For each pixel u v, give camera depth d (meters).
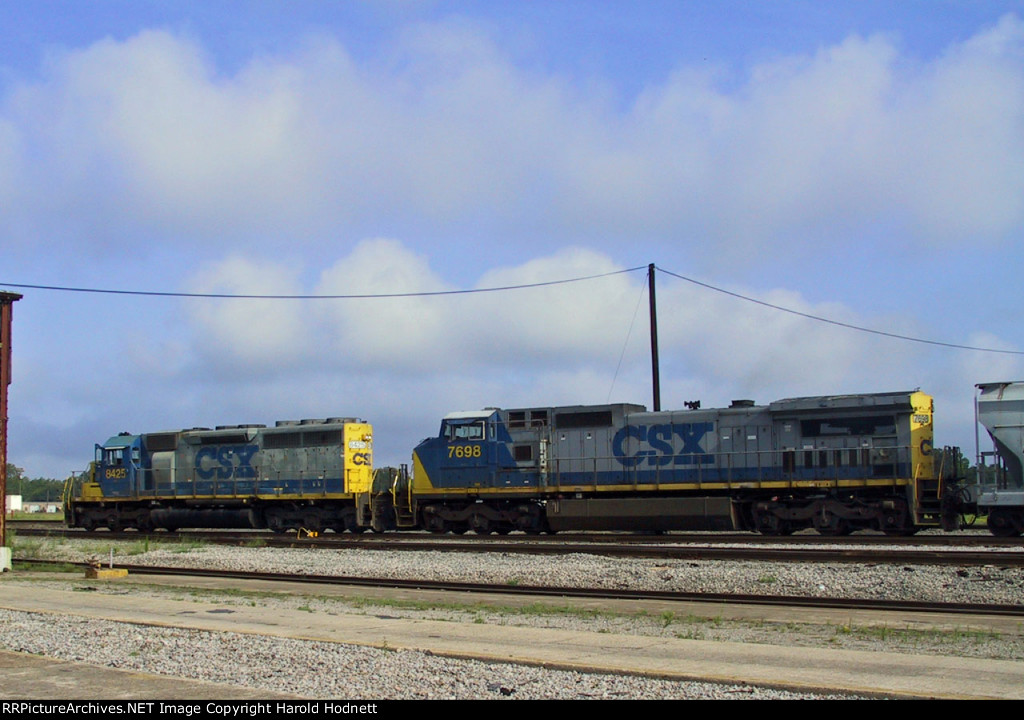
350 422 39.56
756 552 23.47
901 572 20.08
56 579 23.52
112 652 12.35
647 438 33.97
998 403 28.39
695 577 20.92
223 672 11.07
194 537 35.38
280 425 41.28
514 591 20.08
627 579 21.23
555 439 35.31
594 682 10.61
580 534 33.56
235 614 16.59
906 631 14.41
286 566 25.84
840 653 12.16
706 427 33.22
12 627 14.82
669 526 33.03
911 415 30.34
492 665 11.54
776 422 32.25
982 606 16.27
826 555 22.52
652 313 41.78
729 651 12.37
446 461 36.91
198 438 42.12
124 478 43.38
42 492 166.75
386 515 38.91
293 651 12.43
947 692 9.85
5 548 25.41
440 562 25.23
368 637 13.76
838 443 31.19
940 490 29.80
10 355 25.41
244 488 40.66
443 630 14.44
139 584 22.42
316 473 39.25
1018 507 27.95
